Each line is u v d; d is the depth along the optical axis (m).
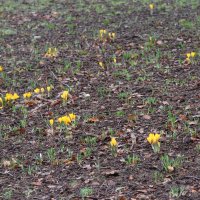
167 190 7.45
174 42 15.30
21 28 18.38
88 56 14.50
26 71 13.62
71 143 9.29
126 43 15.53
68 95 11.55
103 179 7.95
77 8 21.25
